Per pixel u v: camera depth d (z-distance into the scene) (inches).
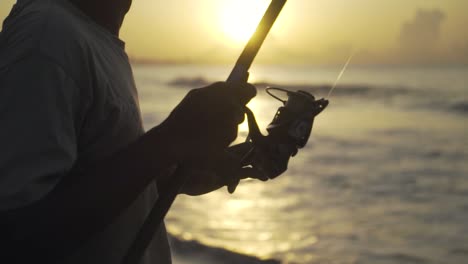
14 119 39.1
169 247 55.2
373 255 382.6
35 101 39.5
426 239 418.0
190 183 58.7
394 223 463.5
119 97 45.6
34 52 40.2
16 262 38.0
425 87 2285.9
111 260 46.6
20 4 46.2
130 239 47.8
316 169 728.3
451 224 457.4
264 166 51.2
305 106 51.3
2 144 38.8
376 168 732.7
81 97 42.4
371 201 549.0
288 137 50.6
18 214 37.7
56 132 39.9
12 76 39.7
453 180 644.1
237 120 41.4
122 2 51.6
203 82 3917.3
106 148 44.9
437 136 1005.8
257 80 4178.2
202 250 376.5
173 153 40.1
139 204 48.8
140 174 39.5
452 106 1510.8
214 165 45.9
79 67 42.1
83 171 41.1
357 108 1636.3
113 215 39.4
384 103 1739.7
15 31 42.1
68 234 38.3
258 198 557.3
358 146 934.4
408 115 1391.5
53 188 40.1
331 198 562.6
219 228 446.3
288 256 374.0
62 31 41.9
